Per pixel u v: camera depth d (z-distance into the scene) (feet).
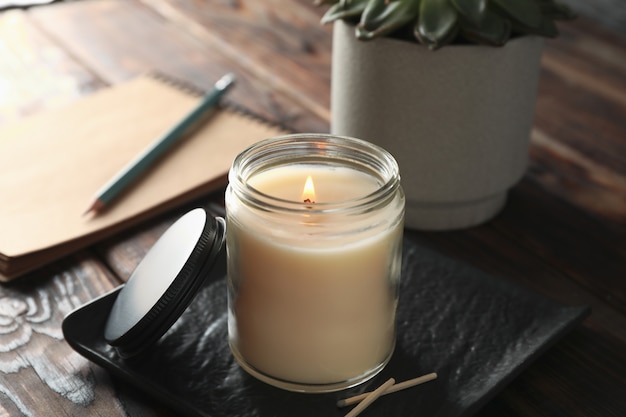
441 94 1.86
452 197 1.95
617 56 2.81
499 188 1.99
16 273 1.84
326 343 1.51
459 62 1.83
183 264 1.56
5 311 1.76
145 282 1.63
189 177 2.10
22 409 1.54
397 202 1.54
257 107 2.46
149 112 2.38
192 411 1.50
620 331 1.73
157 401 1.57
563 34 2.96
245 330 1.55
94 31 2.94
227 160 2.17
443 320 1.70
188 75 2.64
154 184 2.08
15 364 1.64
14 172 2.11
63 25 2.99
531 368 1.64
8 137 2.25
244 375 1.58
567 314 1.69
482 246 1.97
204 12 3.10
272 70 2.67
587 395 1.59
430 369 1.59
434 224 2.01
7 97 2.51
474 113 1.88
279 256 1.46
